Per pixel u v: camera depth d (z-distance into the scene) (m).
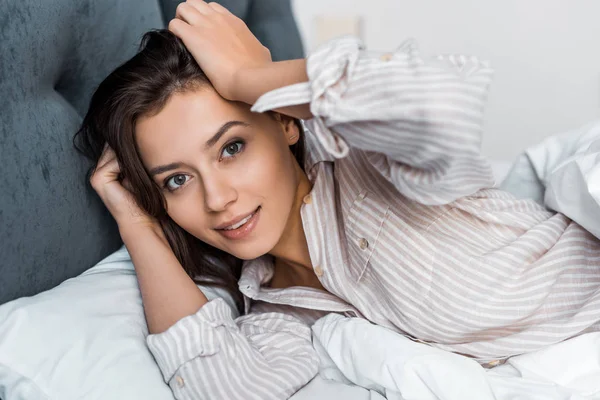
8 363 0.83
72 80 1.12
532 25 2.88
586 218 1.03
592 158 1.02
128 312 0.96
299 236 1.05
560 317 0.99
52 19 0.98
